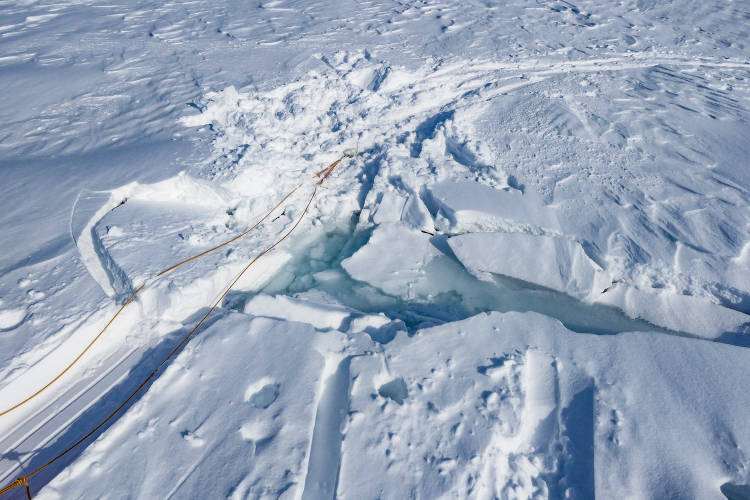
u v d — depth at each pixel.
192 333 3.49
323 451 2.64
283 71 7.14
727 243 4.23
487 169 5.27
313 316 3.70
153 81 6.82
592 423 2.74
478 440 2.61
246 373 2.99
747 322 3.73
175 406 2.79
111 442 2.59
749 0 10.73
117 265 3.80
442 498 2.35
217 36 8.48
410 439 2.62
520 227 4.60
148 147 5.24
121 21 9.23
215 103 6.10
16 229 4.01
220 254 4.22
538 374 3.08
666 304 3.95
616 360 3.14
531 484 2.53
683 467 2.52
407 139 5.88
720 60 7.95
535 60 7.77
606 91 6.80
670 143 5.59
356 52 7.85
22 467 2.63
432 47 8.16
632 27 9.26
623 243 4.29
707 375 3.03
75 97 6.35
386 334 3.55
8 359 2.95
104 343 3.35
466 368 3.06
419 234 4.79
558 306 4.13
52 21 9.18
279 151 5.60
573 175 5.14
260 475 2.43
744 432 2.67
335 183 5.38
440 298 4.21
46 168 4.82
